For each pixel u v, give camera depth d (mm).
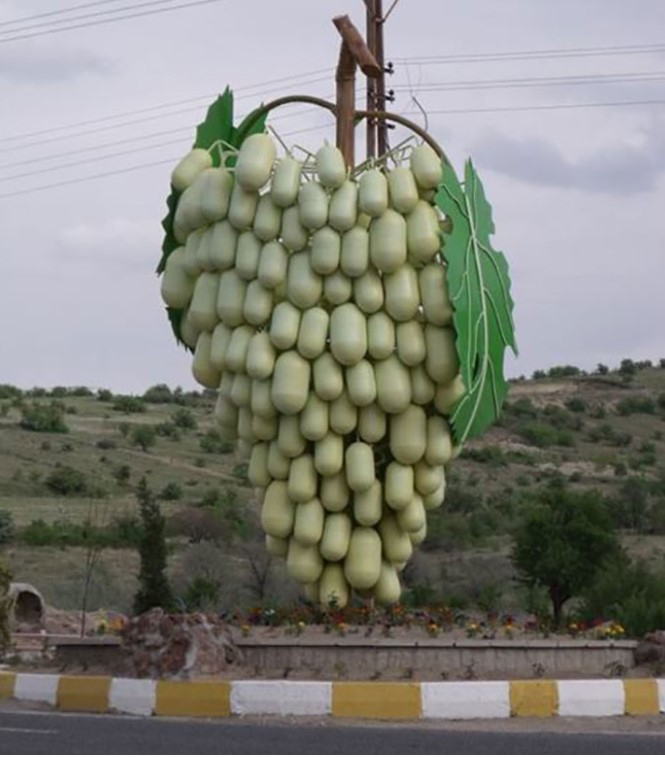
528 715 13719
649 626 22469
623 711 14094
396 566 16797
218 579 29703
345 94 17344
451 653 15109
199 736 11898
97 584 33625
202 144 17266
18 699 14609
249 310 15938
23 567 38344
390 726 12898
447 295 15727
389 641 14969
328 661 14875
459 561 38250
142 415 77750
